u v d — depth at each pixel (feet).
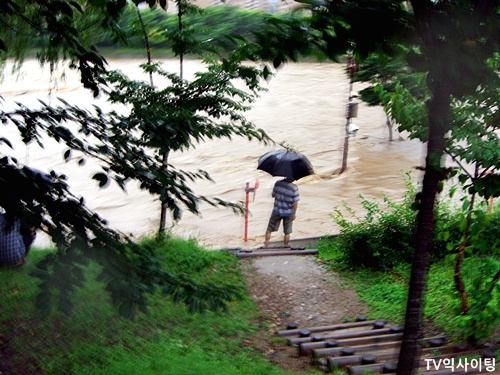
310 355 24.82
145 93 33.17
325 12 11.14
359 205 69.15
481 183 20.36
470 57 11.27
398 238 38.11
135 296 14.26
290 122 114.73
